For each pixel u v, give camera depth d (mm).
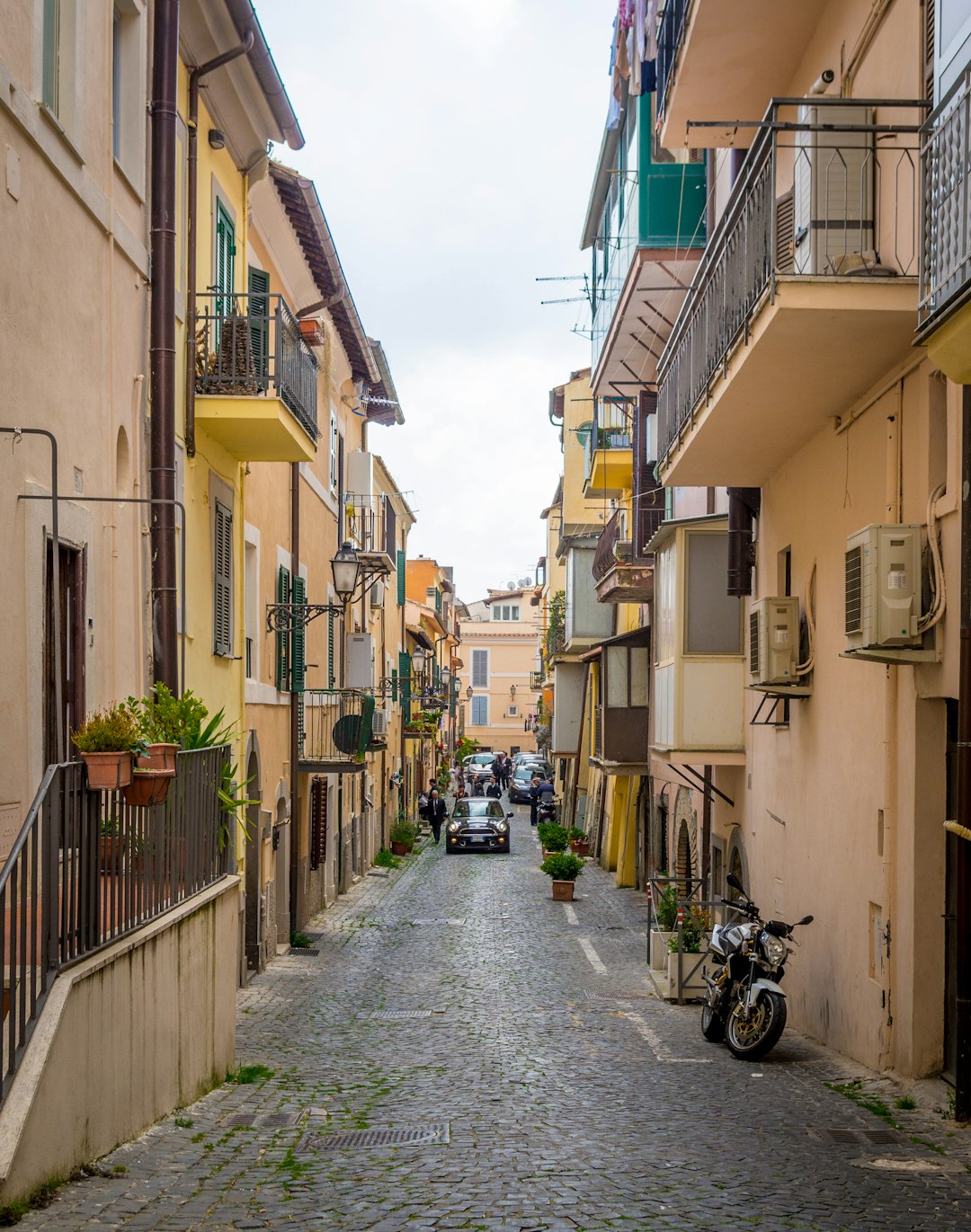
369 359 29938
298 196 19812
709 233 17250
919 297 7961
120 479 11711
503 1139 8281
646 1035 13539
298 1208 6355
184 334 14086
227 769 11234
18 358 8703
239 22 14070
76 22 9984
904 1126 8680
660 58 15266
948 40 7777
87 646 10148
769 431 13617
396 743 48469
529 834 53344
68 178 9727
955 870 9789
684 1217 6156
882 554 9758
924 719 10305
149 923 8547
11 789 8312
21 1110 5848
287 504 22125
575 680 47812
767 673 13867
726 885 18859
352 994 17125
